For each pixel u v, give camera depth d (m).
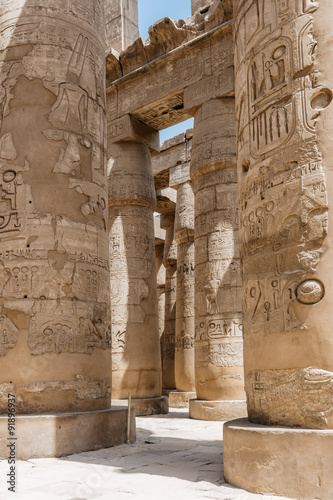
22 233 6.86
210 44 11.94
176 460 5.71
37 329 6.57
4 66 7.51
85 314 6.94
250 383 4.74
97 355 6.99
